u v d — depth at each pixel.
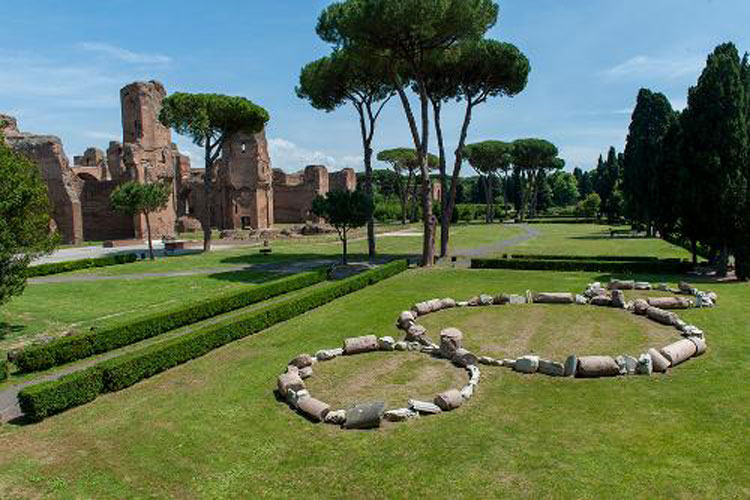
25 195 19.55
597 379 14.38
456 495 9.16
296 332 20.56
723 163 28.92
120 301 27.73
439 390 14.16
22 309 25.89
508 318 21.56
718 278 29.98
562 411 12.38
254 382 15.05
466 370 15.60
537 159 104.44
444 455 10.51
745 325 19.33
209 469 10.32
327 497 9.25
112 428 12.23
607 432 11.23
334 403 13.52
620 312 21.92
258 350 18.25
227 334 19.06
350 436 11.48
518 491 9.20
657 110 53.94
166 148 74.81
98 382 14.20
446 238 43.97
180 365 16.75
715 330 18.75
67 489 9.77
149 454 10.98
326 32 40.41
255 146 85.38
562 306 23.41
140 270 39.88
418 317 22.28
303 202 102.56
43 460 10.86
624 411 12.26
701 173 29.66
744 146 28.67
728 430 11.12
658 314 20.17
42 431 12.20
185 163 92.00
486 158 102.31
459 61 38.53
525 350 17.38
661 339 18.02
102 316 24.38
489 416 12.24
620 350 17.08
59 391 13.10
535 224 98.44
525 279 32.12
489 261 37.44
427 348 17.44
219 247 58.00
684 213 30.88
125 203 46.38
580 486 9.26
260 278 35.00
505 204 130.00
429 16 30.66
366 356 17.23
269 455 10.78
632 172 58.59
